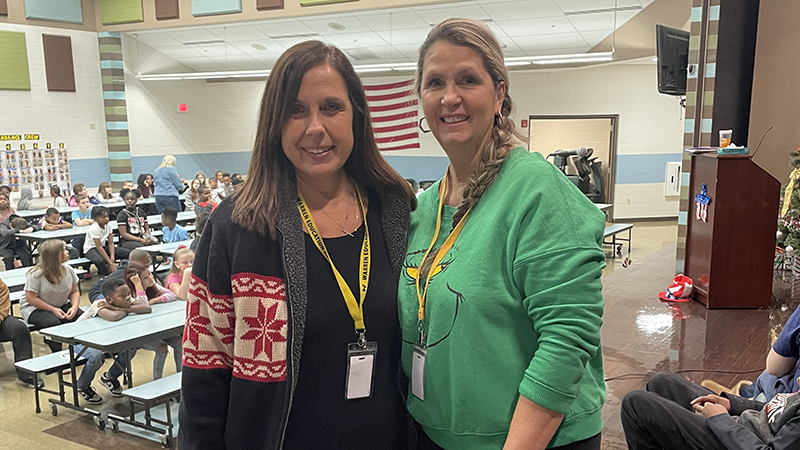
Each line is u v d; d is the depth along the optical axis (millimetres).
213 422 1227
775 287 5188
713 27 5438
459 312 1125
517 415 1072
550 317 1050
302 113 1221
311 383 1233
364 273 1299
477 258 1125
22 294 5004
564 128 11719
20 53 9180
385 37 9070
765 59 5875
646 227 10578
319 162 1229
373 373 1283
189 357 1230
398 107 10070
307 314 1216
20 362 3850
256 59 10953
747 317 4371
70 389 4266
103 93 10281
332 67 1227
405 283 1292
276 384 1191
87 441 3443
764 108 5977
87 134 10148
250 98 12508
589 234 1080
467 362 1124
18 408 3932
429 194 1405
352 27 8742
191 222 8883
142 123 10789
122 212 7512
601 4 6984
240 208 1196
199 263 1236
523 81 10859
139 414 3783
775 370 2223
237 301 1182
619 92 10742
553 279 1047
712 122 5539
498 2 7242
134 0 9570
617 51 8883
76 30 9820
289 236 1207
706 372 3361
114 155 10453
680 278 4945
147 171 10992
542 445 1057
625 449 2611
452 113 1191
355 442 1273
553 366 1031
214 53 10664
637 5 6898
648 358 3596
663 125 10953
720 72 5539
